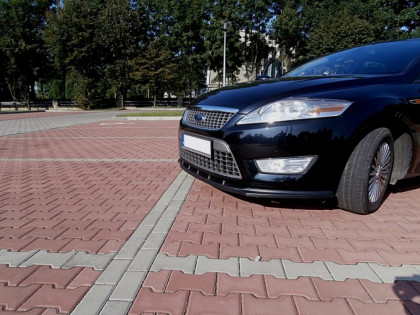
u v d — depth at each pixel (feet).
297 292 5.24
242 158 7.68
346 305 4.91
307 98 7.40
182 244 6.96
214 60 98.68
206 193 10.52
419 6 83.56
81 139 25.67
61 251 6.70
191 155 9.84
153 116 47.96
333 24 80.33
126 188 11.35
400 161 9.04
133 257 6.42
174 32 99.86
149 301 5.04
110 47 96.43
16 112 80.94
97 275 5.79
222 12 95.04
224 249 6.72
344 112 7.34
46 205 9.61
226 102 8.61
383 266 6.01
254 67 108.47
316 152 7.19
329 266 6.03
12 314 4.75
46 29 92.32
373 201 8.17
